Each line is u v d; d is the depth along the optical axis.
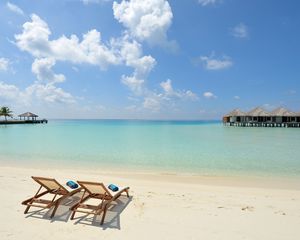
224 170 9.76
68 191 5.11
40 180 4.96
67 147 16.89
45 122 83.19
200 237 3.82
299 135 28.91
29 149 15.95
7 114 67.50
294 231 4.06
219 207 5.16
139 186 6.95
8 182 7.24
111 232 3.97
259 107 50.88
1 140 21.91
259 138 24.64
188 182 7.62
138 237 3.81
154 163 11.23
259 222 4.40
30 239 3.71
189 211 4.91
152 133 32.94
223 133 32.81
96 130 41.44
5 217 4.52
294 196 6.05
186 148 16.56
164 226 4.20
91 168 10.13
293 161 11.74
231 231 4.03
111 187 5.28
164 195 5.99
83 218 4.49
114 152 14.66
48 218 4.48
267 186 7.16
